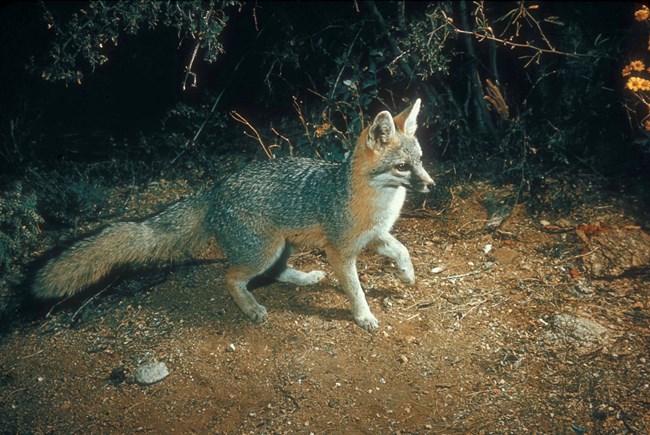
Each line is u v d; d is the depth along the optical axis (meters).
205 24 2.20
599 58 2.42
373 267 2.21
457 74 2.68
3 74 2.69
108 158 2.69
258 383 1.91
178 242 2.14
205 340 2.02
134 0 2.19
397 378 1.91
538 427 1.79
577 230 2.25
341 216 2.00
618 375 1.88
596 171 2.46
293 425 1.82
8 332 2.09
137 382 1.93
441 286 2.14
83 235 2.15
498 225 2.31
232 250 2.06
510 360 1.93
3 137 2.62
